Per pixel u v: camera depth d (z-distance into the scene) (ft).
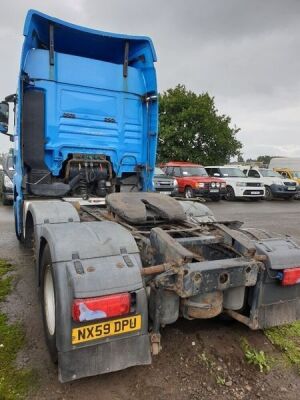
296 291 10.67
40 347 10.62
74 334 8.03
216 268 9.01
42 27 18.38
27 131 17.84
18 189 18.76
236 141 129.49
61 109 18.53
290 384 9.33
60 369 8.04
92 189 19.74
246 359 10.34
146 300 8.64
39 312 13.03
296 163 94.53
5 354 10.21
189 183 58.18
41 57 17.99
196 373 9.64
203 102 116.78
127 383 9.14
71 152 18.85
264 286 10.18
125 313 8.26
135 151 20.79
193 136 117.91
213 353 10.58
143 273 8.67
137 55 20.74
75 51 20.79
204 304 9.53
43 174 18.22
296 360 10.35
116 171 20.10
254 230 12.33
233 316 10.88
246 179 63.16
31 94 17.84
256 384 9.29
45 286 10.31
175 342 11.10
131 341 8.53
